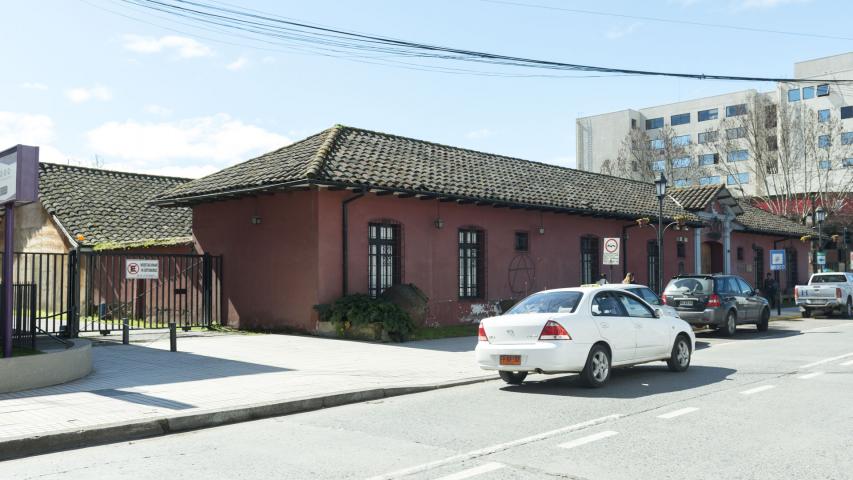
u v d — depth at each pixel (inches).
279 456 257.3
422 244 762.8
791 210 2119.8
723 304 743.7
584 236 992.9
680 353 478.6
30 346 453.4
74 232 883.4
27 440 269.1
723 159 2967.5
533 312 417.7
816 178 2527.1
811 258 1686.8
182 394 369.1
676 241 1178.6
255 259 743.1
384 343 622.8
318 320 666.8
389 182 697.0
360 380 420.2
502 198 805.9
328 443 277.4
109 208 978.7
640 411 333.4
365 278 707.4
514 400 372.8
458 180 807.7
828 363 514.0
